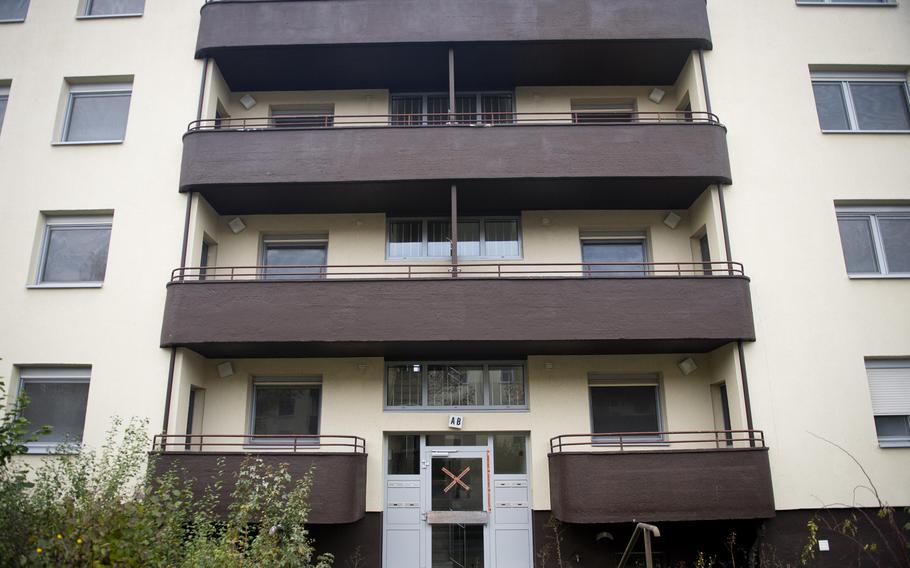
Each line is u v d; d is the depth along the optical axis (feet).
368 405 32.42
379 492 31.24
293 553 21.89
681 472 27.48
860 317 31.14
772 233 32.32
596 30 34.35
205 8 35.06
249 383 33.32
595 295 30.12
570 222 35.60
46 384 31.19
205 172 32.12
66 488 23.12
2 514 16.40
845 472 29.14
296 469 27.81
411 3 34.81
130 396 29.99
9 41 35.73
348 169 32.14
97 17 35.99
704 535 30.04
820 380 30.22
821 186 33.09
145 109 34.40
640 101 38.01
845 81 35.78
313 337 29.66
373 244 35.40
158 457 27.32
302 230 35.70
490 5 34.73
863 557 28.25
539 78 37.52
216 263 35.04
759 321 31.01
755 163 33.40
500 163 32.14
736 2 36.29
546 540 30.50
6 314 31.35
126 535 17.16
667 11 34.78
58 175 33.45
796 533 28.45
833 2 36.47
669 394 32.81
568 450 31.73
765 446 29.09
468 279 30.30
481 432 32.60
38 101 34.76
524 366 33.68
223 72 36.37
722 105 34.42
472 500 31.91
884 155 33.68
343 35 34.32
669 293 30.12
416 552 31.35
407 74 36.94
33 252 32.45
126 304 31.35
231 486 27.25
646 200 34.71
